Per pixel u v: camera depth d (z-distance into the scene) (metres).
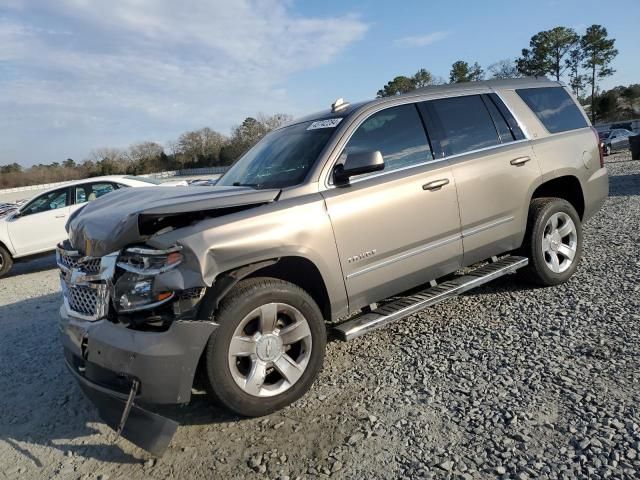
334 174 3.55
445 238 4.01
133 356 2.75
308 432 2.97
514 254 4.80
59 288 7.99
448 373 3.47
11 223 10.03
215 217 3.07
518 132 4.67
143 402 2.80
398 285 3.82
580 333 3.82
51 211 10.41
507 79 4.93
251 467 2.71
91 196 10.88
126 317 2.95
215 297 2.92
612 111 64.19
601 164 5.25
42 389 4.07
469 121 4.40
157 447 2.69
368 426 2.95
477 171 4.20
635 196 10.22
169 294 2.83
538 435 2.67
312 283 3.48
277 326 3.21
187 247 2.82
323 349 3.33
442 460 2.57
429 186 3.88
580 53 63.03
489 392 3.16
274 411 3.14
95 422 3.45
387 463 2.60
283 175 3.67
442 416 2.96
